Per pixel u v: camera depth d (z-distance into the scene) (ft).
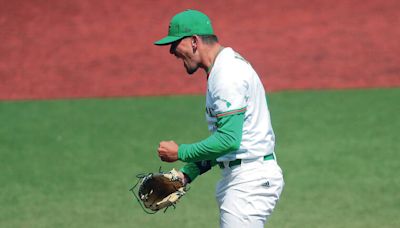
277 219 88.48
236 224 58.44
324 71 165.48
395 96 144.25
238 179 58.29
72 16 214.48
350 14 207.62
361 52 177.99
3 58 183.83
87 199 96.78
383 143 116.47
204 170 62.23
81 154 115.65
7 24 208.74
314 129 124.67
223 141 55.21
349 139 118.93
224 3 222.28
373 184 99.86
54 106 145.89
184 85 159.33
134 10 218.79
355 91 149.38
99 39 196.34
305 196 96.27
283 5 218.18
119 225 87.30
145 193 61.41
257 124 57.98
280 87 154.71
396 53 176.35
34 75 170.91
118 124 131.64
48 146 119.96
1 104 148.46
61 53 186.60
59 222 88.38
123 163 110.93
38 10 219.82
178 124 130.62
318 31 194.70
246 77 56.49
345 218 88.22
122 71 171.73
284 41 187.83
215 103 56.03
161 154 57.11
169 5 222.69
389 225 85.56
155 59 179.73
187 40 57.67
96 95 154.30
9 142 122.21
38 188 101.14
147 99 149.69
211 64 57.88
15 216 90.48
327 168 106.52
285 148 115.55
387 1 217.15
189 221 88.69
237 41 189.26
